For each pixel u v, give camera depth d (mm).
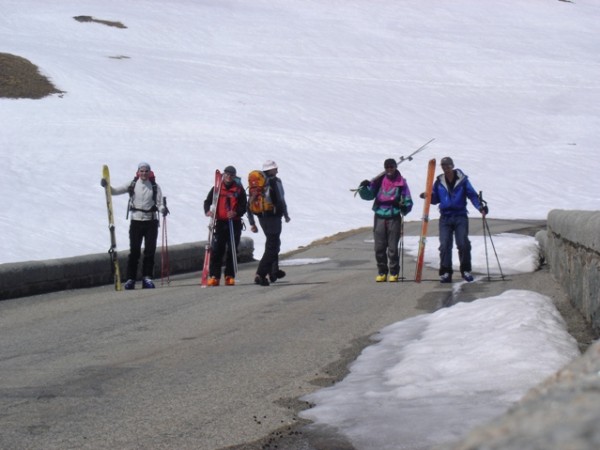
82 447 6539
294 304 15375
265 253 18938
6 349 11500
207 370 9586
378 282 18797
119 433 6945
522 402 1713
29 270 18141
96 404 8047
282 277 19859
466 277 18484
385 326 12344
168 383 8930
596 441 1411
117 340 12000
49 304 16562
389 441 6156
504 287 16859
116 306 15984
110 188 19469
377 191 19047
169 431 6949
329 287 18047
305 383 8727
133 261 19531
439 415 6707
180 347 11227
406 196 18797
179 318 14078
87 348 11383
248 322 13336
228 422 7184
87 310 15508
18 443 6707
